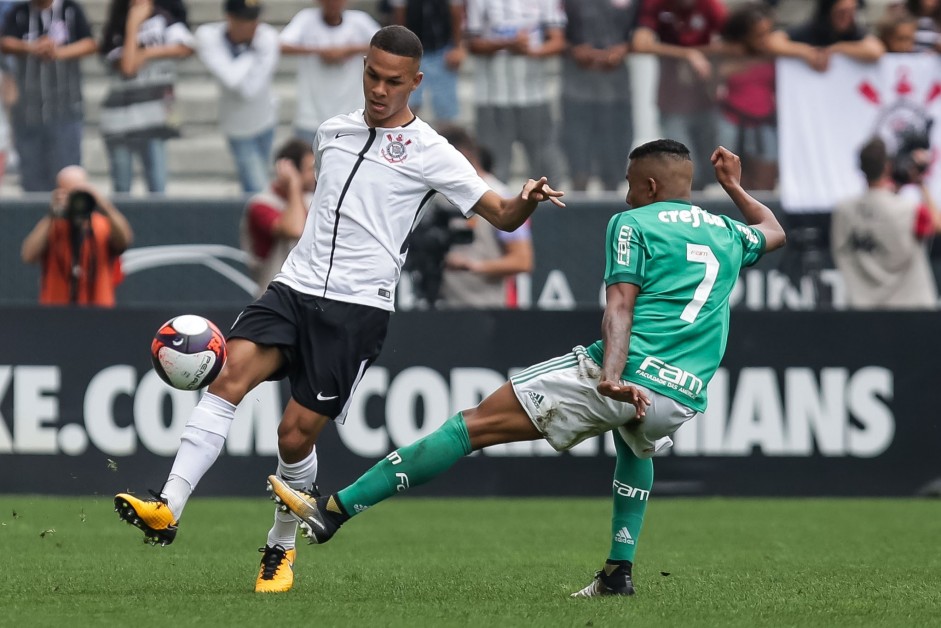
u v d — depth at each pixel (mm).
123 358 33344
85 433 33281
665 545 25375
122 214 35688
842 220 36281
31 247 34656
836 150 36312
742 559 23094
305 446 17766
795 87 36219
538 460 34344
